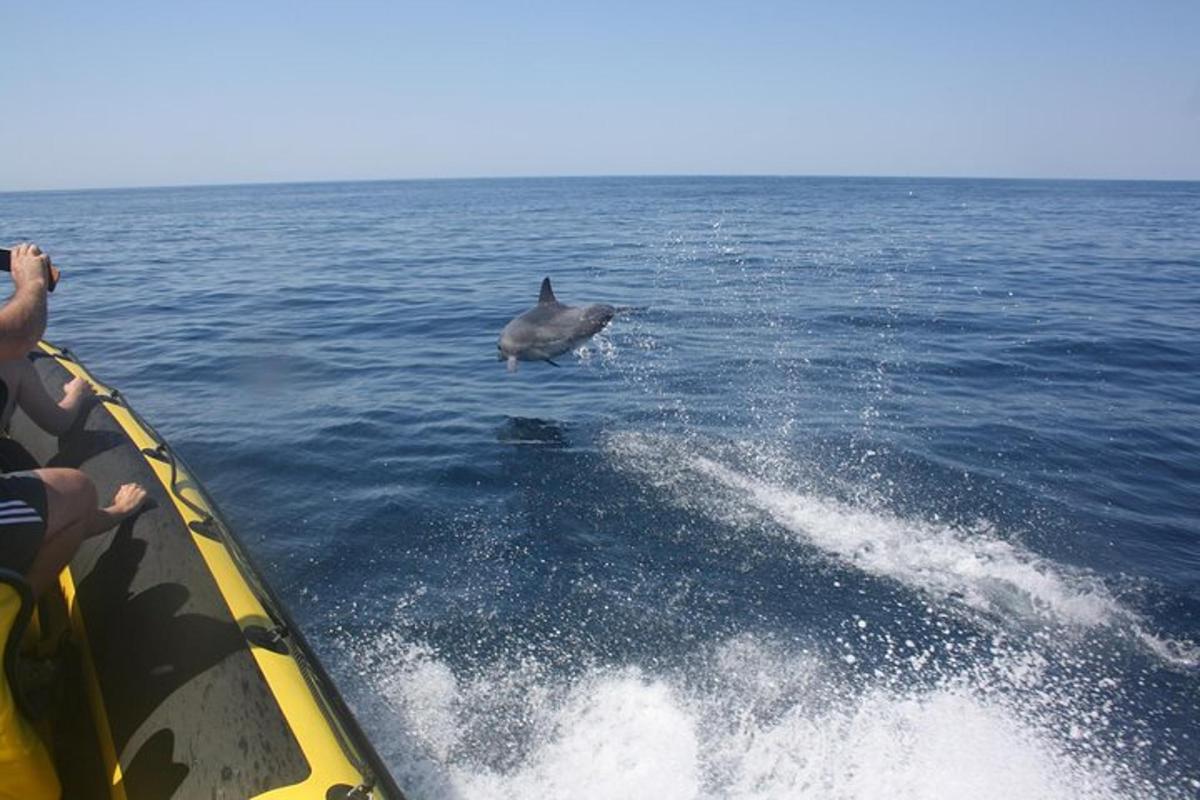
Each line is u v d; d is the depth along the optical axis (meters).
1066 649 4.91
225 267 23.25
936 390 10.10
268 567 5.63
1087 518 6.60
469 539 6.07
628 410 9.12
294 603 5.21
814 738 4.16
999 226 40.81
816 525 6.38
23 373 4.17
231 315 14.97
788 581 5.59
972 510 6.71
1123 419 8.98
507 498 6.76
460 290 18.25
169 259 25.73
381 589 5.39
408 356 11.70
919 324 14.20
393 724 4.16
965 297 17.19
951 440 8.27
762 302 16.36
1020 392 10.05
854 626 5.10
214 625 3.05
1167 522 6.56
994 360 11.61
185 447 7.77
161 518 3.74
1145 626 5.17
